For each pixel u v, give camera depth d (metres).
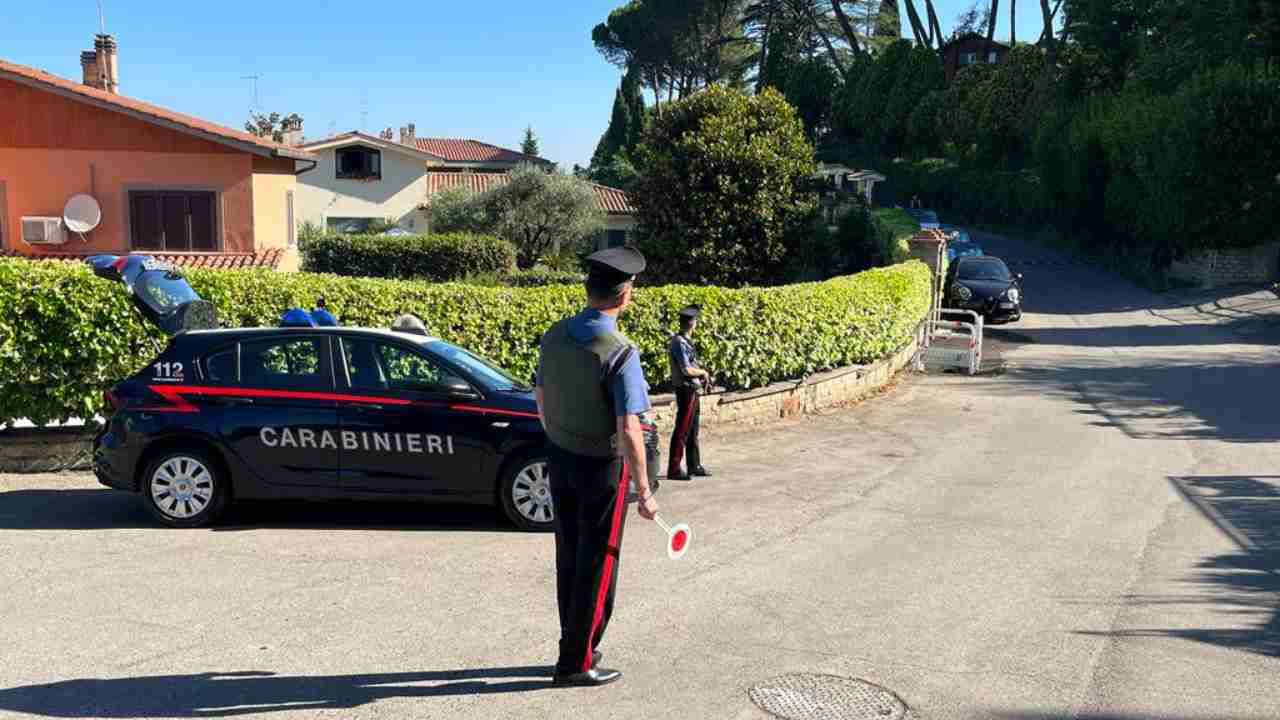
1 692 4.72
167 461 8.02
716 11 85.50
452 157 69.06
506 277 41.03
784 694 4.92
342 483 8.10
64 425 10.23
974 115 65.69
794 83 81.94
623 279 4.84
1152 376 19.84
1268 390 17.73
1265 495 9.81
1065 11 57.66
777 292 14.17
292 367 8.29
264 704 4.66
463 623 5.83
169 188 23.72
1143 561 7.47
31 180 23.38
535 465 8.03
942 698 4.92
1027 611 6.27
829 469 11.01
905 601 6.42
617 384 4.75
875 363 17.50
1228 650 5.63
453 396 8.15
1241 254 37.75
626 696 4.86
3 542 7.45
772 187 29.44
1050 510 9.11
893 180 73.00
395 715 4.57
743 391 13.75
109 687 4.81
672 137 30.38
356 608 6.06
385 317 11.20
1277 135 34.94
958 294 29.00
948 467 11.14
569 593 4.96
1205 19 39.38
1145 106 39.81
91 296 10.08
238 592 6.32
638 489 4.80
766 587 6.66
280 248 25.23
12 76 22.84
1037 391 17.75
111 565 6.87
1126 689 5.07
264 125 56.97
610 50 95.38
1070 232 51.59
